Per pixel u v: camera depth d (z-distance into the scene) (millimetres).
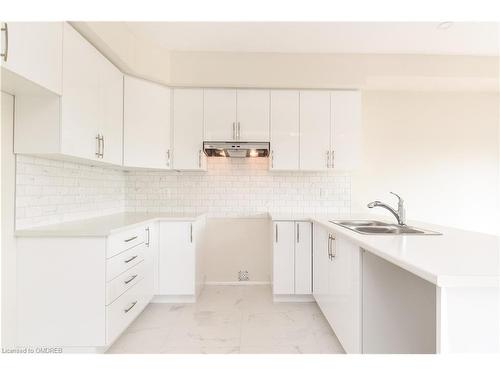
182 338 2254
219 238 3580
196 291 3010
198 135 3211
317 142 3230
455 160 3627
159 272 2936
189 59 3107
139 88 2912
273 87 3221
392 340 1683
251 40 2887
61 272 1901
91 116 2215
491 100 3643
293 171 3570
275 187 3570
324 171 3570
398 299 1686
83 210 2676
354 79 3139
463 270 1025
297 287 2980
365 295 1680
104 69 2410
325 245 2463
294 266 2996
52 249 1902
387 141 3609
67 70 1911
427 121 3619
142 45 2832
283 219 2990
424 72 3133
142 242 2543
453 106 3625
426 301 1698
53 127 1860
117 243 2061
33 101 1859
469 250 1349
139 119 2902
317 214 3361
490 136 3643
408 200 3607
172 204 3543
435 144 3623
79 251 1910
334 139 3240
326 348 2123
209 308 2838
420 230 2010
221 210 3568
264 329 2410
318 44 2951
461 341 996
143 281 2572
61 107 1862
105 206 3096
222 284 3570
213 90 3221
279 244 2996
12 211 1861
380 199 3594
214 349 2100
